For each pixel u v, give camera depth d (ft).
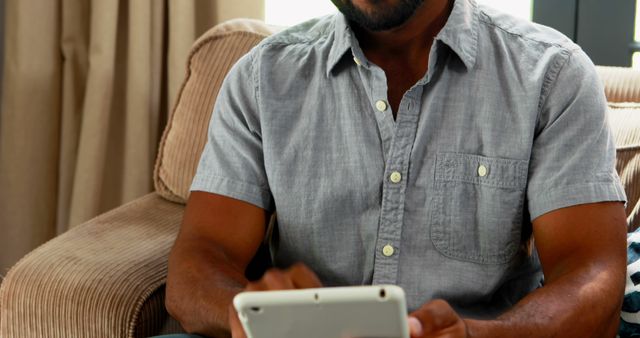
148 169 6.96
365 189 4.03
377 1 3.82
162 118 7.18
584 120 3.88
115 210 5.19
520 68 3.99
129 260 4.34
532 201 3.89
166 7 7.00
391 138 4.01
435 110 4.00
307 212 4.11
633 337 4.08
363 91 4.11
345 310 2.39
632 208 4.80
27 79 6.88
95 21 6.70
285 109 4.19
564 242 3.78
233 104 4.33
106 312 4.05
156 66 6.96
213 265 3.95
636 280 4.12
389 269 4.00
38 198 7.12
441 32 3.97
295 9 7.79
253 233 4.25
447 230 3.98
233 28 5.40
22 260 4.38
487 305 4.10
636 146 4.87
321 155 4.11
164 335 3.88
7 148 6.98
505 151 3.92
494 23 4.17
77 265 4.28
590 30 7.10
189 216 4.25
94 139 6.77
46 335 4.17
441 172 3.98
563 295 3.51
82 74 7.02
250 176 4.24
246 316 2.47
